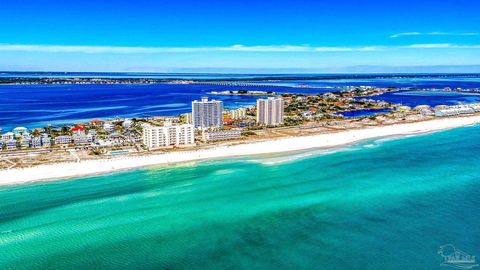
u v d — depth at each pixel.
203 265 90.75
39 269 89.88
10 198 131.88
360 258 92.88
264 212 119.38
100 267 90.56
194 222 113.00
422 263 90.62
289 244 99.81
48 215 118.12
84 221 113.88
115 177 155.12
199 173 160.38
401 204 124.25
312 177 153.38
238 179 151.88
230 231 107.25
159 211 120.88
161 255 95.25
